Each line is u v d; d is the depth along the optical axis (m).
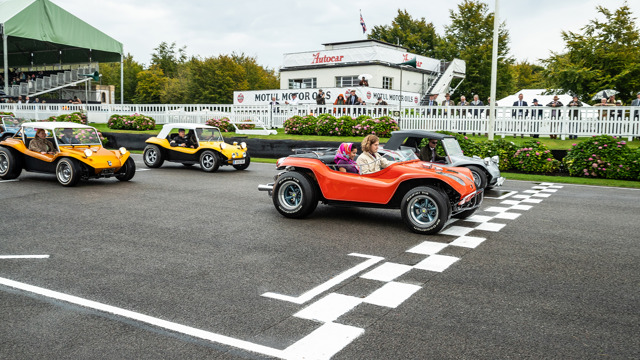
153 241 5.95
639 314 3.78
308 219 7.39
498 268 4.96
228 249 5.62
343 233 6.49
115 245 5.74
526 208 8.52
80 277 4.58
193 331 3.42
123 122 23.75
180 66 68.62
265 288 4.32
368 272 4.80
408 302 3.99
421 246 5.84
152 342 3.25
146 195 9.40
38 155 10.61
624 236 6.41
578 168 13.20
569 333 3.42
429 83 33.44
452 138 10.15
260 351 3.13
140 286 4.34
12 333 3.38
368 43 30.89
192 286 4.35
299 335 3.36
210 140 13.82
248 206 8.40
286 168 7.70
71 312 3.75
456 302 4.00
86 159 10.12
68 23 28.66
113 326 3.50
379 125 18.95
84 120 24.67
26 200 8.66
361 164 7.18
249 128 22.08
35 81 32.25
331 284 4.43
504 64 43.50
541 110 17.66
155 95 64.62
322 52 31.50
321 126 19.95
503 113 18.38
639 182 12.15
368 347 3.19
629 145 15.34
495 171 10.10
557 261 5.23
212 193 9.74
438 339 3.31
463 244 5.95
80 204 8.36
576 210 8.33
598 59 23.97
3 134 17.19
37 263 5.00
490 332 3.43
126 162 11.14
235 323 3.56
